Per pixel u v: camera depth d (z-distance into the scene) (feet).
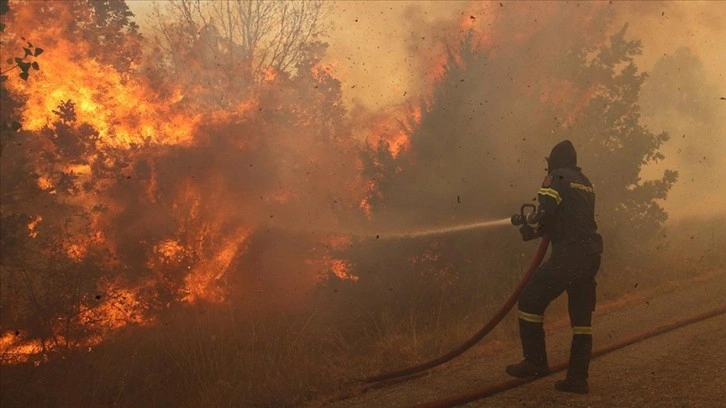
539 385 15.92
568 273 15.46
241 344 20.49
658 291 25.66
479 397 15.30
